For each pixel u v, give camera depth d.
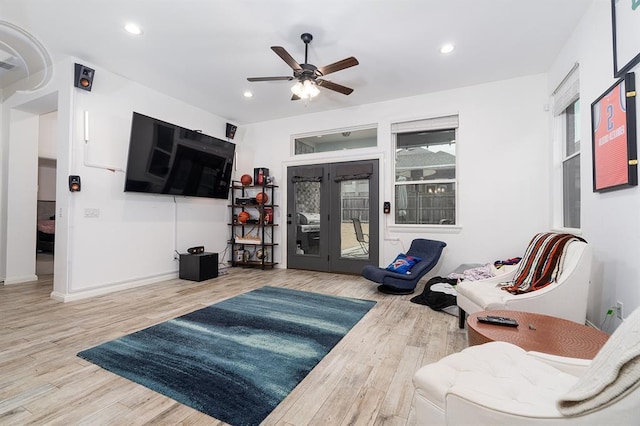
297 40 3.10
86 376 1.84
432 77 3.93
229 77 3.94
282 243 5.55
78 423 1.43
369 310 3.14
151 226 4.31
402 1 2.52
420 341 2.37
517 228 3.94
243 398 1.63
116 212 3.86
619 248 2.10
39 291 3.75
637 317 0.71
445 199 4.47
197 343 2.30
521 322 1.76
